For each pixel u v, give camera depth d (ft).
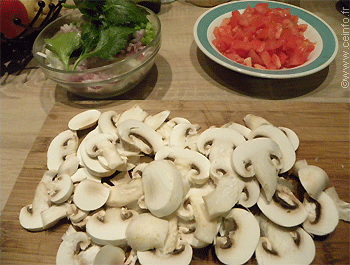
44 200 2.23
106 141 2.41
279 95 3.18
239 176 2.12
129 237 1.88
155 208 1.92
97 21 3.03
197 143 2.41
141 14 3.21
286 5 3.83
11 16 3.29
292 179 2.35
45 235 2.12
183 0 4.78
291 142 2.51
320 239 2.00
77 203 2.09
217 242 1.94
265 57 3.09
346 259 1.92
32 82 3.56
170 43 3.98
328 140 2.57
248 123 2.67
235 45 3.20
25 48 3.98
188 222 2.05
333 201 2.09
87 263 1.95
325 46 3.17
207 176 2.17
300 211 2.02
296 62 3.09
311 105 2.85
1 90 3.46
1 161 2.71
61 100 3.31
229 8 3.84
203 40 3.34
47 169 2.53
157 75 3.51
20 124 3.05
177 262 1.86
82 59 2.88
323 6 4.41
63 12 4.57
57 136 2.66
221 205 1.95
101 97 3.12
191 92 3.28
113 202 2.12
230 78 3.43
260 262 1.88
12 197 2.35
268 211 2.02
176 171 2.06
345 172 2.36
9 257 2.03
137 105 2.79
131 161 2.42
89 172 2.39
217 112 2.85
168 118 2.84
